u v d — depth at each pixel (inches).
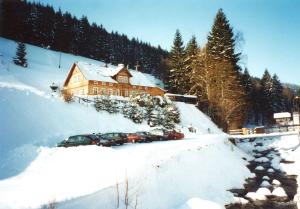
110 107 1637.6
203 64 2418.8
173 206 642.8
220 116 2242.9
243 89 2475.4
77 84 2429.9
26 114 1151.0
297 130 1748.3
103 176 605.9
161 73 4761.3
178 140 1332.4
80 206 462.9
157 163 738.8
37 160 788.0
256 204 754.2
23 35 3934.5
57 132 1187.9
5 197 468.4
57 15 4389.8
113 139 1103.6
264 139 2054.6
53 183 577.6
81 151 790.5
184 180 766.5
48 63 3491.6
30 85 2294.5
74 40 4448.8
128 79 2559.1
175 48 2979.8
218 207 646.5
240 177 1016.2
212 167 959.6
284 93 5007.4
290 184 949.2
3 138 971.3
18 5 3929.6
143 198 584.7
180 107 2330.2
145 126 1702.8
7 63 2751.0
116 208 508.7
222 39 2488.9
